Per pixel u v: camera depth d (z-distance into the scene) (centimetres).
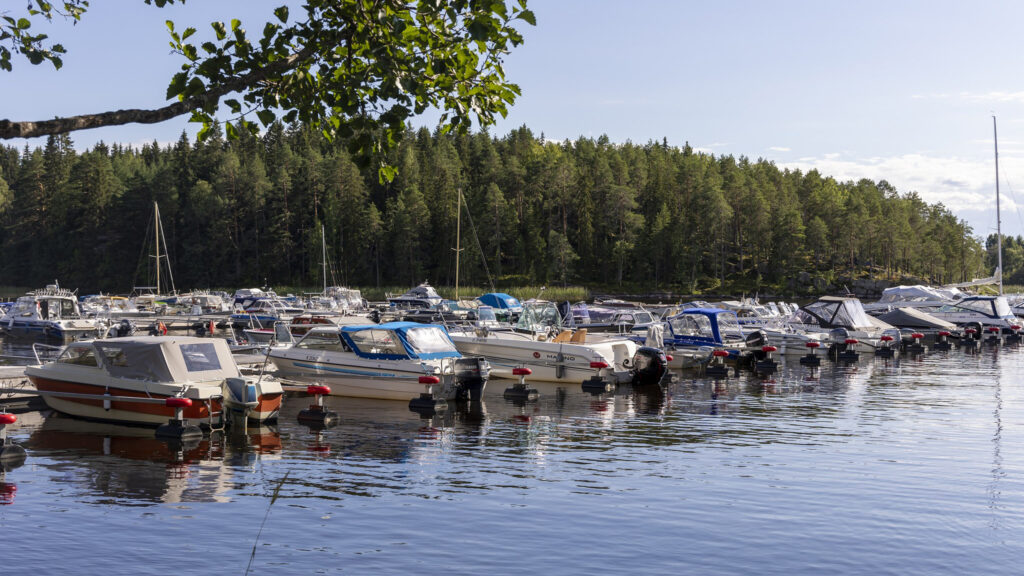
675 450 1573
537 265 14675
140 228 15012
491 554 973
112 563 936
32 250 15425
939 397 2320
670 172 18012
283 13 547
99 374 1788
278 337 2639
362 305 6825
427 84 577
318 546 999
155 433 1667
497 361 2641
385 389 2167
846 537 1041
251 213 15350
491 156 17800
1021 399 2275
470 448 1588
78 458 1476
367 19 550
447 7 518
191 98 527
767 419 1944
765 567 936
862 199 19262
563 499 1214
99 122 492
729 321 3173
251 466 1422
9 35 575
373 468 1412
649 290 14400
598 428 1816
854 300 3897
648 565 941
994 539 1035
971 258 18200
